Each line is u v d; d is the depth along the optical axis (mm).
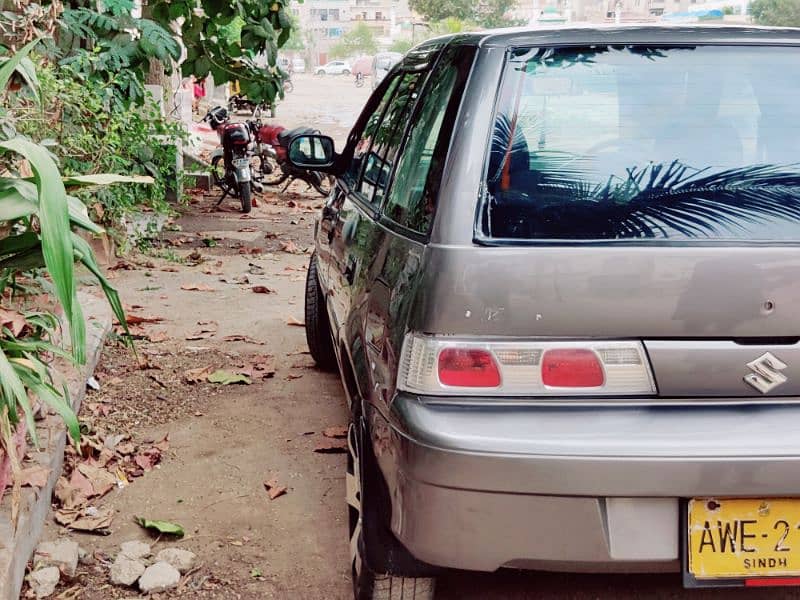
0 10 5965
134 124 7754
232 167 10633
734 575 2338
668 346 2373
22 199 2803
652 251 2379
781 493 2312
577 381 2357
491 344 2367
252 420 4520
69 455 3943
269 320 6254
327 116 29516
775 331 2402
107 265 7324
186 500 3705
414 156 2943
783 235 2469
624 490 2281
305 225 10039
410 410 2383
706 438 2301
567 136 2594
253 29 9320
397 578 2693
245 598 3049
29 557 3098
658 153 2578
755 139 2625
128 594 3057
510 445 2283
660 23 2877
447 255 2404
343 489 3820
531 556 2334
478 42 2771
